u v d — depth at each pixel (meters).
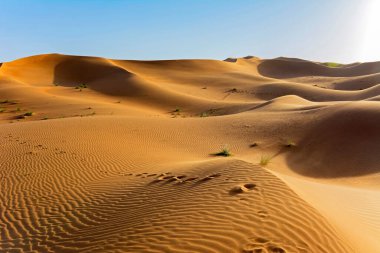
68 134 19.55
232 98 60.75
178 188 8.67
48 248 6.95
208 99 54.88
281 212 6.03
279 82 70.94
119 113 39.88
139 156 15.30
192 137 21.56
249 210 6.21
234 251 5.05
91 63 81.06
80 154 15.15
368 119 19.36
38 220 8.62
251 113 29.88
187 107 49.50
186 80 77.94
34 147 16.67
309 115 23.22
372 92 50.06
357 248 5.52
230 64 106.62
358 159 16.17
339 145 17.75
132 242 5.87
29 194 10.62
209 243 5.32
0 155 15.38
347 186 12.90
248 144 19.67
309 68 118.50
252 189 7.24
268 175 7.98
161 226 6.25
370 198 10.16
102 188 10.52
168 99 53.31
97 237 6.74
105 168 13.04
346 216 7.37
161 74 83.75
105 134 20.16
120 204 8.64
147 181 10.29
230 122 25.38
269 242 5.18
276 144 19.02
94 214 8.38
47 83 70.06
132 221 7.06
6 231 8.20
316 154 17.31
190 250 5.21
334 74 112.81
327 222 5.84
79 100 48.72
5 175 12.59
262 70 116.00
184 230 5.87
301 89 62.62
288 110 29.20
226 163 9.87
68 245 6.81
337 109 22.12
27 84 66.25
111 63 83.12
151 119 26.58
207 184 8.26
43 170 12.95
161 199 8.08
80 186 11.02
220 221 5.97
